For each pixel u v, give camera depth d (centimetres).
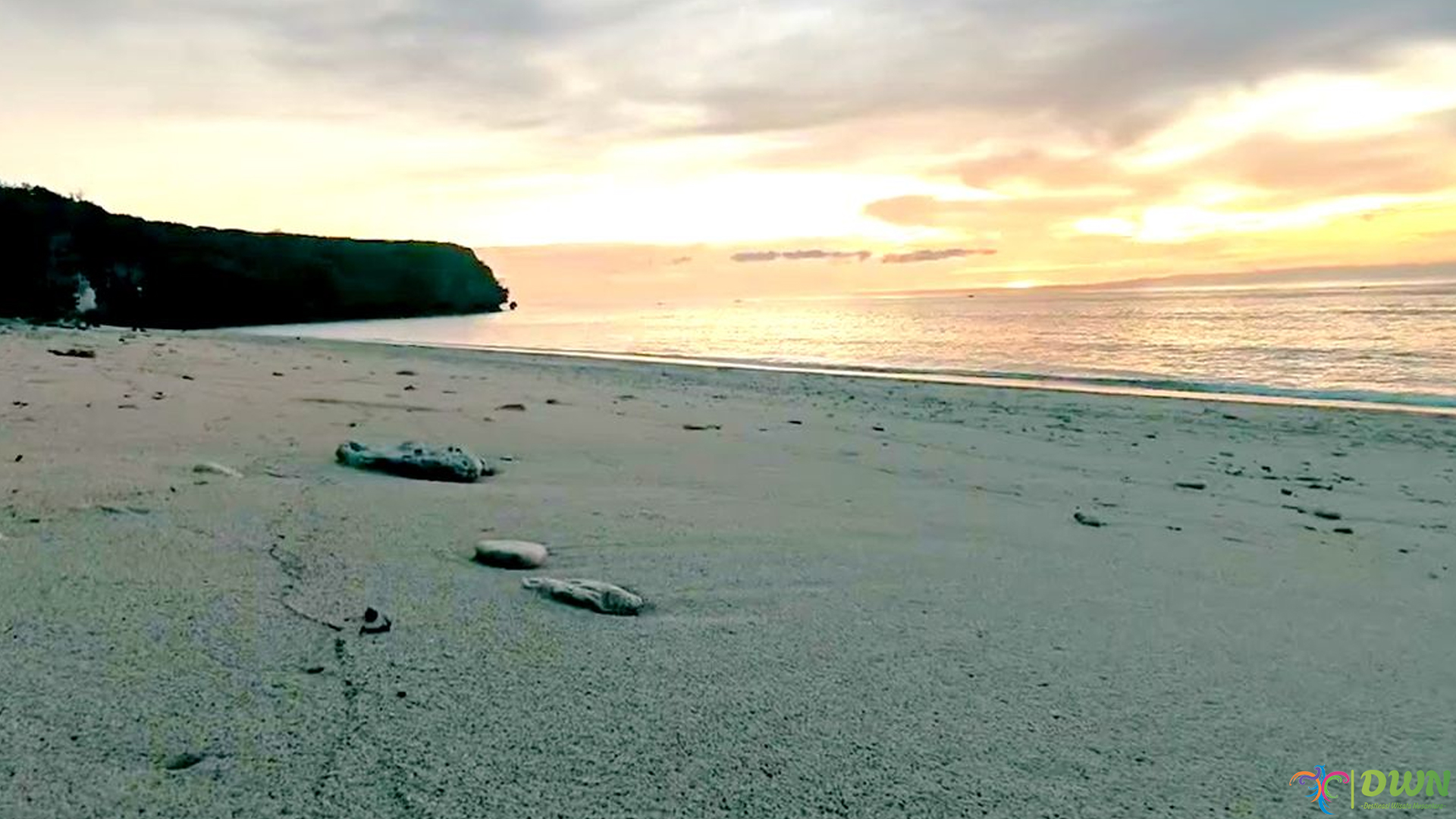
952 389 1614
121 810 178
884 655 293
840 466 707
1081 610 352
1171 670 290
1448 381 1762
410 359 2144
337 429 733
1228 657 304
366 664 260
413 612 307
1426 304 5281
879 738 231
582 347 3350
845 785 206
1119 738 238
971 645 306
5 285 3947
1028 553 443
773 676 271
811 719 241
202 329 4834
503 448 702
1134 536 494
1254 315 4512
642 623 315
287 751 207
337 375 1346
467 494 510
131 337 2186
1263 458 867
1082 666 290
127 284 4672
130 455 552
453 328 5512
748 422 991
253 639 273
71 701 224
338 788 192
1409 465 833
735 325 5722
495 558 371
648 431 860
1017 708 254
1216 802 205
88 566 331
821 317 7000
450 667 262
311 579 335
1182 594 382
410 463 553
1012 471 728
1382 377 1862
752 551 420
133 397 851
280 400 918
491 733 222
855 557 420
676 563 394
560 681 258
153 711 222
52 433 614
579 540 425
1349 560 457
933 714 247
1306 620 351
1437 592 399
